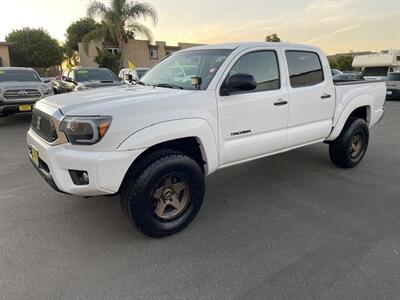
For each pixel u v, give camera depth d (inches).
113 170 107.7
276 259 111.9
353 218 141.4
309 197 164.2
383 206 153.4
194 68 147.8
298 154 241.9
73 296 94.4
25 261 110.1
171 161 119.5
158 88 140.6
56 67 1724.9
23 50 1572.3
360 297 93.7
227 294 95.4
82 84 469.1
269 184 182.4
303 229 132.2
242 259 112.0
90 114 107.0
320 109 175.6
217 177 193.6
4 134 321.4
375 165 217.8
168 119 117.2
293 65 161.8
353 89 195.9
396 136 316.2
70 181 111.0
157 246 120.1
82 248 118.3
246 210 149.7
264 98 147.2
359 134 206.5
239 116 139.5
